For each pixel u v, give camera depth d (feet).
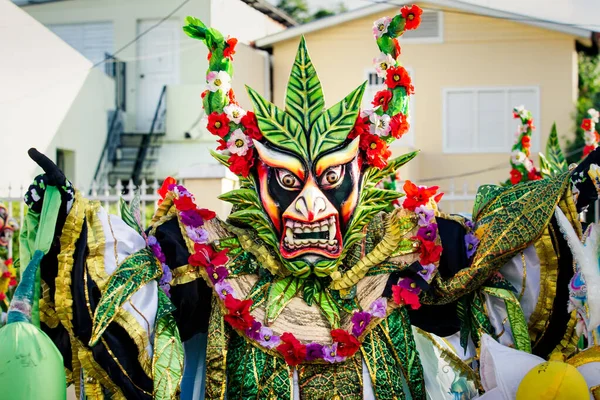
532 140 42.37
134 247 10.25
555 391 9.45
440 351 11.71
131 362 9.80
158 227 10.81
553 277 10.82
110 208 25.45
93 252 9.87
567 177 10.77
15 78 28.71
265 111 10.50
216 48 10.91
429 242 10.76
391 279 10.80
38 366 9.11
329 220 10.26
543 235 10.82
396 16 10.93
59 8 34.01
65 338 10.16
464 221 11.33
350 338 10.22
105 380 9.78
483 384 10.64
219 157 10.92
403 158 10.98
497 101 42.60
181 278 10.49
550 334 10.98
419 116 42.91
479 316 11.16
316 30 39.75
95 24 33.99
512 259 11.09
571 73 42.09
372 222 11.16
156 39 33.76
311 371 10.36
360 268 10.69
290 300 10.56
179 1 33.40
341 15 39.22
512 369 10.21
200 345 11.23
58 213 9.77
